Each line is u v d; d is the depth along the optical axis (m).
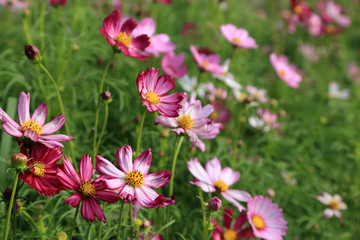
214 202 0.84
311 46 2.19
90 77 1.10
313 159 1.45
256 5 2.66
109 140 1.13
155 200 0.76
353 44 2.74
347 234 1.20
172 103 0.81
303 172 1.35
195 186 1.01
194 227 1.02
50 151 0.76
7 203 0.77
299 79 1.55
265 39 2.32
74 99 1.11
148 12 1.63
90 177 0.76
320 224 1.21
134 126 1.16
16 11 1.40
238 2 2.24
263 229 0.91
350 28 2.69
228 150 1.22
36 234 0.86
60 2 1.26
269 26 2.43
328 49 2.27
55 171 0.76
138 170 0.78
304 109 1.77
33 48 0.84
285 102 1.63
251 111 1.43
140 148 1.06
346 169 1.47
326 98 1.65
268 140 1.34
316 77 2.03
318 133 1.59
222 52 1.65
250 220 0.88
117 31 0.88
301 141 1.58
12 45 1.37
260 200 0.93
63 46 1.21
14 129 0.76
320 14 2.39
